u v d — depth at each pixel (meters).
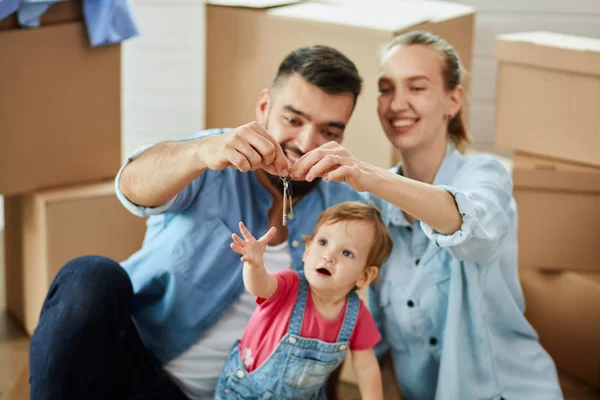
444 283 1.76
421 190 1.48
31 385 1.63
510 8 3.17
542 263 2.37
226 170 1.79
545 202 2.32
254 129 1.46
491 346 1.76
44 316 1.65
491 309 1.81
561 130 2.32
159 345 1.78
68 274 1.66
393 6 2.56
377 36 2.19
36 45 2.20
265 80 2.42
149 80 3.37
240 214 1.78
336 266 1.57
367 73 2.22
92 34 2.28
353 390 2.27
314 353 1.61
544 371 1.83
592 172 2.26
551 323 2.39
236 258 1.76
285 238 1.80
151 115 3.42
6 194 2.24
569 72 2.27
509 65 2.38
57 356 1.59
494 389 1.76
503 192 1.70
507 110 2.41
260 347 1.63
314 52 1.71
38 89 2.23
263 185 1.80
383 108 1.84
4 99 2.17
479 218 1.57
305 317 1.62
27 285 2.46
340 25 2.24
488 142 3.31
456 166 1.83
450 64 1.82
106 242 2.38
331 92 1.67
